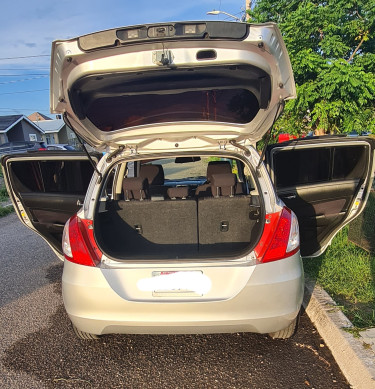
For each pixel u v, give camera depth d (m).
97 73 2.10
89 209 2.39
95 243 2.29
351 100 5.19
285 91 2.25
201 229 2.67
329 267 3.43
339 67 4.90
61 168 3.06
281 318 2.14
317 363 2.36
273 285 2.10
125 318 2.14
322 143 2.77
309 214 3.03
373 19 5.26
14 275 4.26
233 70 2.13
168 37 1.92
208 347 2.60
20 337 2.85
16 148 24.48
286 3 6.12
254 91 2.36
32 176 3.06
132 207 2.66
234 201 2.63
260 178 2.45
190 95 2.48
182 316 2.11
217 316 2.10
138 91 2.38
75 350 2.65
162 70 2.10
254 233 2.54
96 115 2.60
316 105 5.19
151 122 2.68
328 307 2.74
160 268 2.18
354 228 3.99
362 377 2.05
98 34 1.95
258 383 2.21
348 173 2.96
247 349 2.55
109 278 2.17
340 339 2.38
